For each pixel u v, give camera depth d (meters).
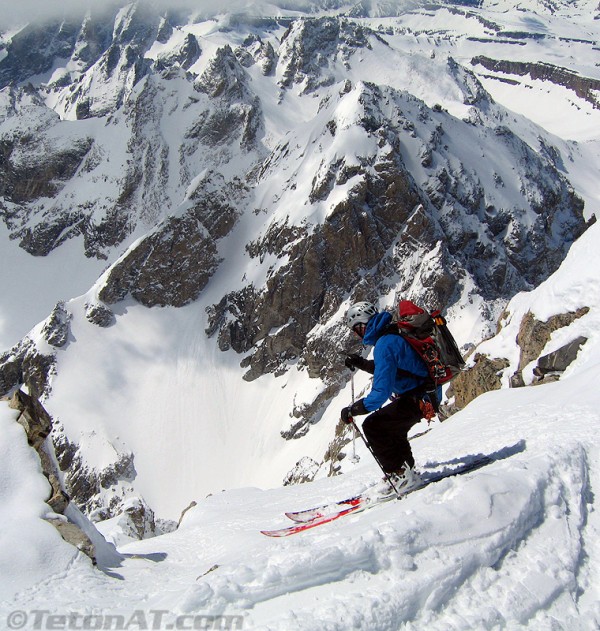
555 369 16.22
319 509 8.54
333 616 5.08
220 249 168.75
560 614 5.56
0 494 7.80
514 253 174.25
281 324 147.88
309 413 129.50
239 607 5.37
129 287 162.62
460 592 5.59
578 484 7.18
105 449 131.50
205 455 133.25
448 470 8.35
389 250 150.25
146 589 6.98
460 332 131.75
